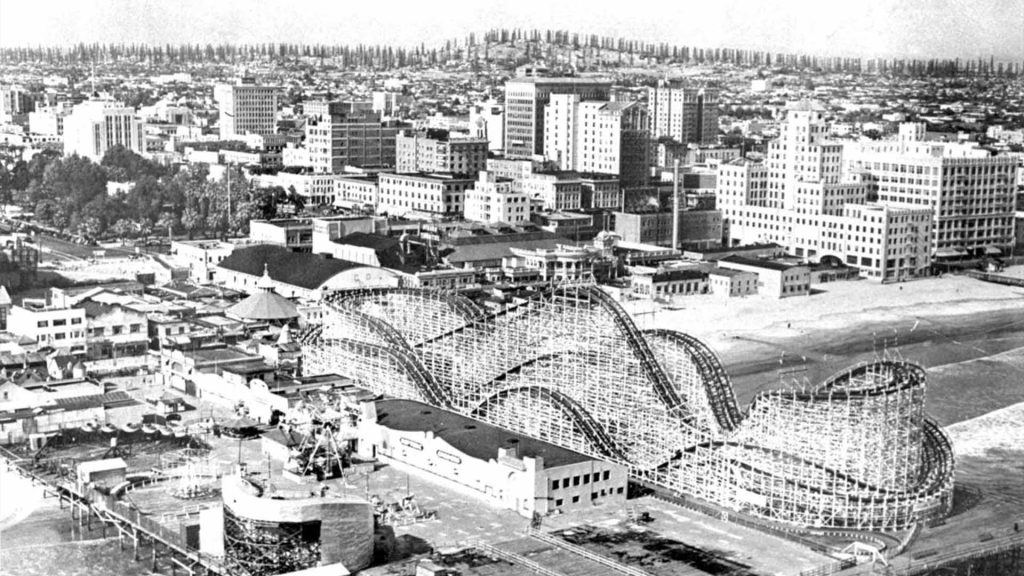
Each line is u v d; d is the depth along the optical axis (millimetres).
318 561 188250
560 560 195375
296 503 186875
